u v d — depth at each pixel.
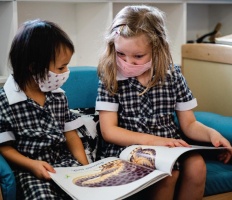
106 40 1.41
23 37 1.25
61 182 1.15
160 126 1.42
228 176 1.39
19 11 1.90
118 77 1.42
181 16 2.12
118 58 1.38
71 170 1.24
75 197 1.07
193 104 1.49
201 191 1.30
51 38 1.24
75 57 2.10
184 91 1.48
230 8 2.44
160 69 1.40
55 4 2.00
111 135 1.38
